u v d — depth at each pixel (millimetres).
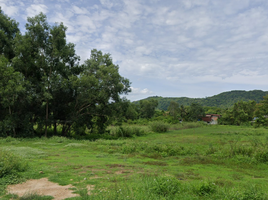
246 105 60375
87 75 25797
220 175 8227
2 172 6840
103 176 7512
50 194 5520
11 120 21000
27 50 21828
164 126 35125
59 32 22609
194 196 5199
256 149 11977
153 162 10734
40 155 11703
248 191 5367
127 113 29734
